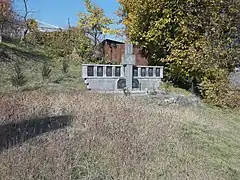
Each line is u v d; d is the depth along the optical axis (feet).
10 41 65.41
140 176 16.31
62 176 14.53
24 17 73.46
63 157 16.05
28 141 17.78
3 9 59.62
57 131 20.03
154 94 40.04
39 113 23.71
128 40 51.34
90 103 28.25
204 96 43.75
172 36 45.44
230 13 43.57
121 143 19.40
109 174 15.81
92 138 19.35
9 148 16.49
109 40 73.41
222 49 43.29
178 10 44.09
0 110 23.57
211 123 31.09
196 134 25.75
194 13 44.50
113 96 34.65
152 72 44.50
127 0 53.52
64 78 44.78
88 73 39.55
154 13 45.39
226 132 29.17
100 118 23.66
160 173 17.25
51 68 50.49
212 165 20.25
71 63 61.62
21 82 37.04
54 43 71.05
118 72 41.27
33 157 15.66
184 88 48.52
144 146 19.93
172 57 44.80
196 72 44.70
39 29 85.40
